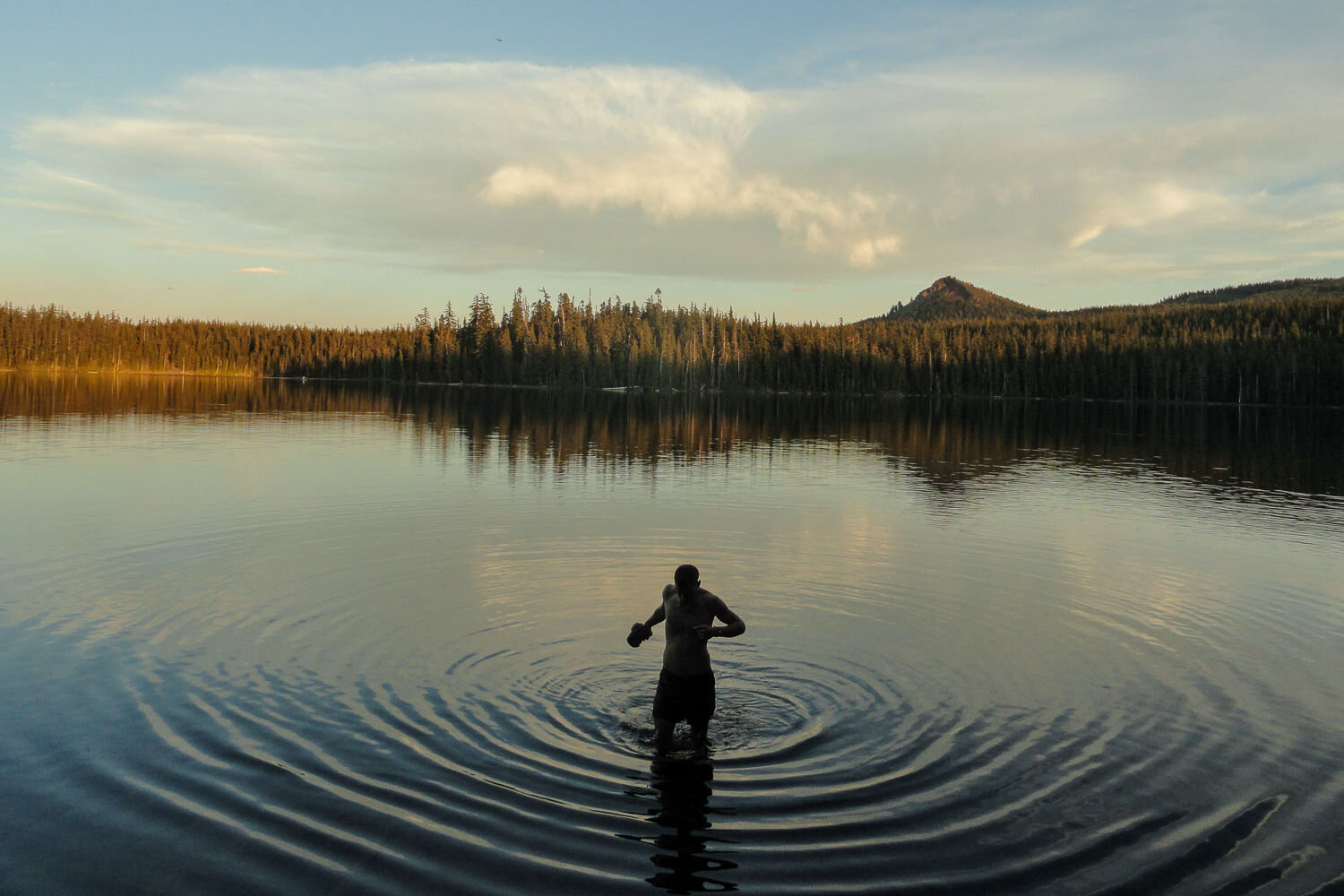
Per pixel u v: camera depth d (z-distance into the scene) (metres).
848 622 10.33
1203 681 8.52
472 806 5.79
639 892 4.91
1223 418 75.38
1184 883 5.10
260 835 5.38
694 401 95.88
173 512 16.77
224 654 8.62
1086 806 5.98
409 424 44.31
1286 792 6.23
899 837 5.55
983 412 79.69
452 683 8.01
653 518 17.36
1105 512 19.77
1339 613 11.12
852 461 31.31
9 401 53.81
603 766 6.45
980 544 15.47
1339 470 30.94
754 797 6.02
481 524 16.19
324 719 7.12
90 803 5.71
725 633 6.96
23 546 13.43
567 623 9.99
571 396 100.00
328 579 11.80
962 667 8.80
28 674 7.95
